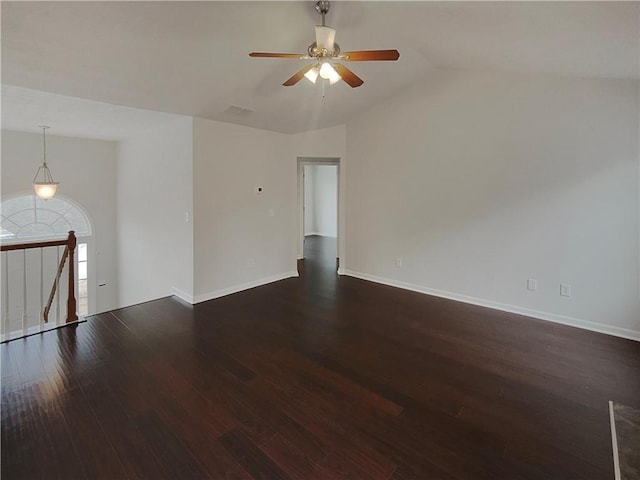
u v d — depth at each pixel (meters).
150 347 2.95
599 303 3.27
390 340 3.12
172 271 4.60
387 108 4.71
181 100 3.60
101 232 6.32
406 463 1.71
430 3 2.36
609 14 1.93
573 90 3.25
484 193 3.91
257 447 1.81
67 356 2.77
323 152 5.32
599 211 3.21
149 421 2.00
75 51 2.57
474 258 4.06
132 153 5.67
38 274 5.85
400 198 4.70
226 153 4.38
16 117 4.32
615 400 2.21
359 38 3.15
